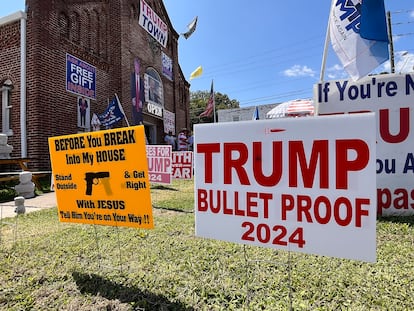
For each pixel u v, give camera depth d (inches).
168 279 103.7
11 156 386.0
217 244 137.8
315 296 89.3
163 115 684.1
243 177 80.2
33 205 261.0
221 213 83.5
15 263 122.8
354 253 67.1
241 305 86.9
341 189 68.3
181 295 93.5
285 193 74.6
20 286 103.7
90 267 116.5
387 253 120.6
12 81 388.8
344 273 104.0
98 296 96.2
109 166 106.9
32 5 378.6
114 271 112.0
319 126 70.6
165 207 230.1
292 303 85.5
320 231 70.6
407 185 187.9
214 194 84.6
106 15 503.8
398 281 97.0
